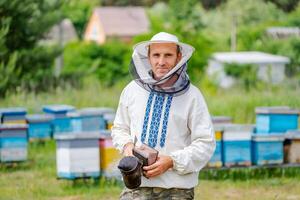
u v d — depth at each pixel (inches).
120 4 3513.8
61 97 855.1
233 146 440.8
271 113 477.4
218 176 461.1
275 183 438.9
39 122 593.6
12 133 490.9
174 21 1752.0
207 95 933.2
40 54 1034.1
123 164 188.5
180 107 198.7
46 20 1029.2
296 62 2041.1
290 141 448.5
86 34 3403.1
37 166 508.7
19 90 903.7
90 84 1031.0
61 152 417.4
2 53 941.2
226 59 1899.6
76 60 2025.1
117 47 2039.9
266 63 1913.1
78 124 551.2
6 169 497.4
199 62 1556.3
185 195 199.2
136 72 202.4
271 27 2549.2
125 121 206.5
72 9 1244.5
